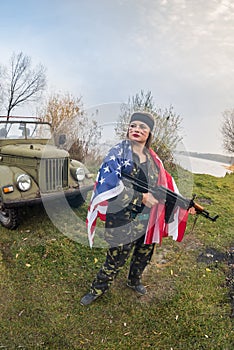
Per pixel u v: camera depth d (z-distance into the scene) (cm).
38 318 235
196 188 596
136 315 243
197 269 310
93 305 251
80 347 212
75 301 256
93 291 250
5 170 356
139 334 225
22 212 419
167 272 303
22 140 447
